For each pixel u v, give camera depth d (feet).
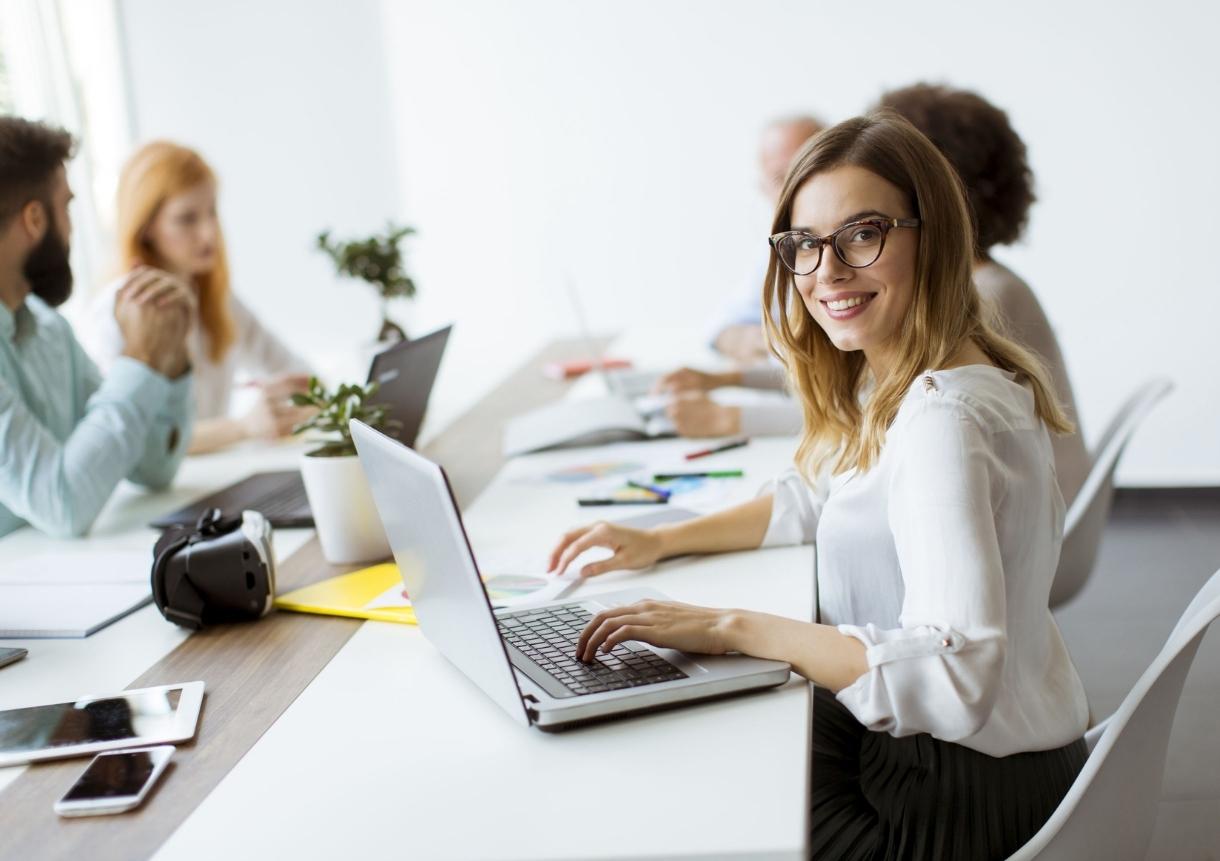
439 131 14.90
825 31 13.76
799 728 3.55
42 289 6.48
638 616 4.02
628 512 6.06
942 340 4.33
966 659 3.61
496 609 4.59
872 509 4.43
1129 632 10.30
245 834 3.12
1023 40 13.17
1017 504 4.04
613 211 14.82
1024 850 4.02
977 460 3.86
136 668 4.34
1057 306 13.58
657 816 3.08
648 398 9.13
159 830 3.16
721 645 3.95
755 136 14.24
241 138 14.97
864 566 4.53
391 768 3.44
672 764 3.36
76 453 6.03
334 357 15.06
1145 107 12.98
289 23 14.69
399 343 6.58
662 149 14.53
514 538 5.72
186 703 3.95
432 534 3.60
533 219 14.99
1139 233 13.24
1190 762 7.75
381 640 4.51
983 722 3.62
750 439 7.71
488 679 3.76
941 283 4.36
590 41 14.39
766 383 9.14
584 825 3.06
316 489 5.36
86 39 14.05
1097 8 12.90
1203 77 12.78
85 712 3.91
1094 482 7.02
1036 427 4.30
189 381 7.07
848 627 3.88
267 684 4.14
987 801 4.24
